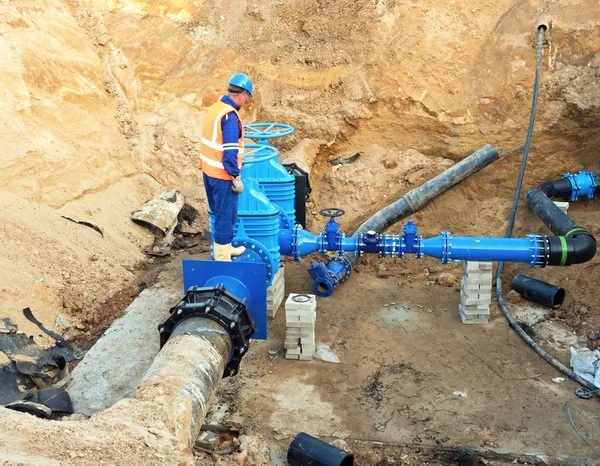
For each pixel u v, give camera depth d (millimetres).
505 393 5828
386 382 6027
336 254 8438
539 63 8812
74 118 8938
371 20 10281
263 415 5516
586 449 5055
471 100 9414
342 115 9867
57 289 6773
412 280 8391
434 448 5113
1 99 7824
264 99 10492
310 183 9727
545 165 8891
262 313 5555
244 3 11562
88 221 8078
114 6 10570
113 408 3756
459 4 10086
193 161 10086
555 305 7430
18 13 8891
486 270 6926
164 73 10719
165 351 4473
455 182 8797
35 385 5426
